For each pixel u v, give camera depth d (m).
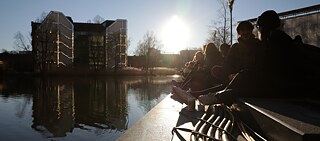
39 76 67.44
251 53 4.37
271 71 3.32
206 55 6.66
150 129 2.92
